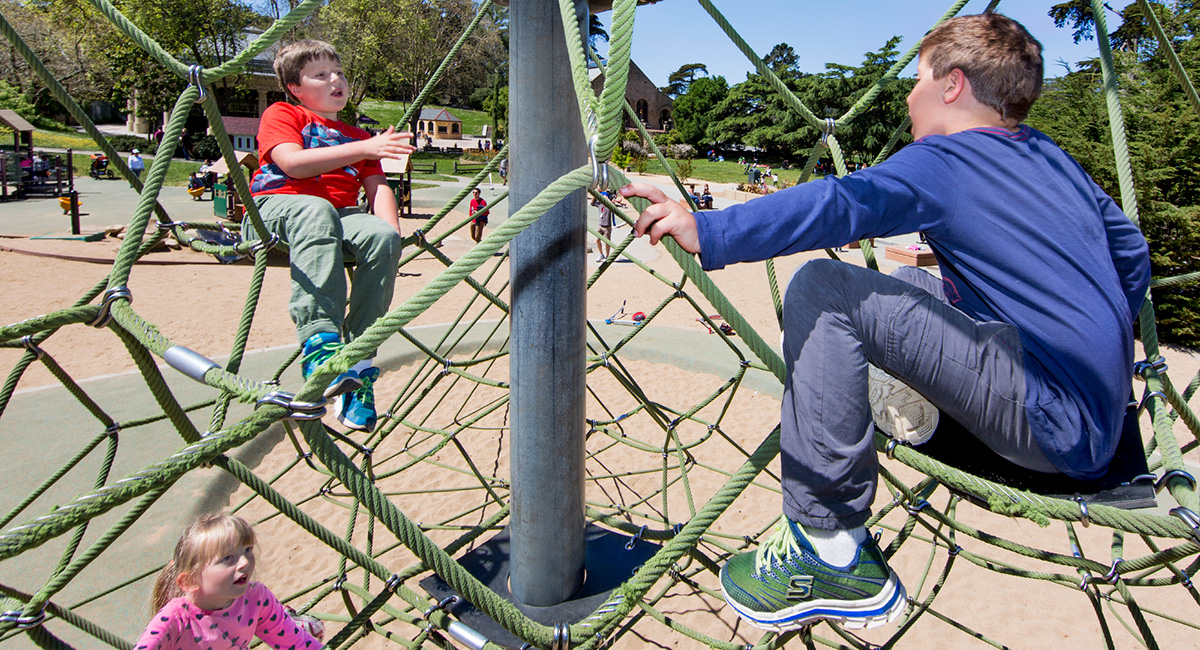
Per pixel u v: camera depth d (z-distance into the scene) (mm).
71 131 55688
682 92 101125
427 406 9383
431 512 7055
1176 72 2537
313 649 2512
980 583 5977
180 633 2148
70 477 6371
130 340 1664
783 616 1760
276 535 6477
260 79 52500
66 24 44312
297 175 2574
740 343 11562
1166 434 1728
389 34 46938
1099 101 13727
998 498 1602
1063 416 1557
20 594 2229
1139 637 5094
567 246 2104
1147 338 2002
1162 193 12836
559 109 2027
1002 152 1650
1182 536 1515
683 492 7465
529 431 2168
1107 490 1675
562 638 1676
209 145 45812
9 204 26422
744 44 2541
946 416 1898
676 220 1417
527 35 1998
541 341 2123
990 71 1701
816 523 1660
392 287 2570
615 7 1358
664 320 13219
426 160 51969
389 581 2334
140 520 6035
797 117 60406
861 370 1600
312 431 1340
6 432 7117
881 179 1545
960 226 1611
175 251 18453
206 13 41719
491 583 2352
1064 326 1563
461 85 79250
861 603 1705
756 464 1765
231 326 12312
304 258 2363
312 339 2291
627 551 2510
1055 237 1599
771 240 1432
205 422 7582
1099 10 2367
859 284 1625
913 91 1854
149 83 46625
